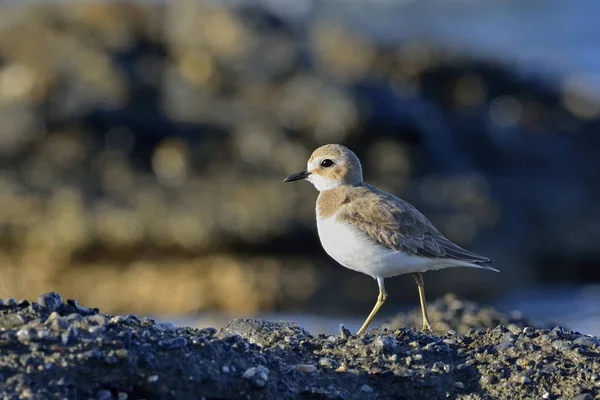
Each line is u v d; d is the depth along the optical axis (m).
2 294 15.89
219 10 20.12
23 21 20.11
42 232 16.16
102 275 15.95
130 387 6.00
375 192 8.91
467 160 20.25
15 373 5.82
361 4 33.84
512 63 23.83
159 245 16.09
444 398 6.79
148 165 17.98
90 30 20.09
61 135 18.09
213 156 18.14
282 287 15.66
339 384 6.71
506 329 7.90
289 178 9.27
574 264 18.72
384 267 8.58
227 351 6.61
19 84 19.08
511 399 6.75
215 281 15.74
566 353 7.32
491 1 37.28
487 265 8.70
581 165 21.25
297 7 31.80
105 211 16.36
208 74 19.39
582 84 24.78
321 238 8.95
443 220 17.00
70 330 6.30
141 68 19.41
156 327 6.80
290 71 19.16
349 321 14.62
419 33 30.91
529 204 19.41
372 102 18.28
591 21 35.06
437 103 21.53
